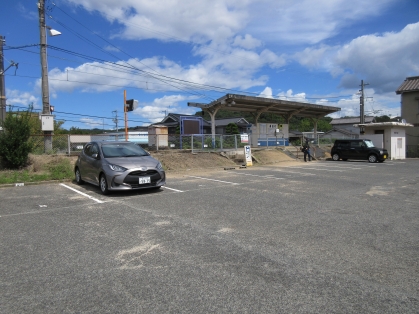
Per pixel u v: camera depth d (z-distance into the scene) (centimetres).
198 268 357
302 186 962
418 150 2892
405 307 278
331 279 331
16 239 461
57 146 1443
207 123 3700
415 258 388
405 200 743
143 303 283
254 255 396
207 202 716
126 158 852
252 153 2014
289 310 272
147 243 440
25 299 292
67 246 431
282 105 2423
